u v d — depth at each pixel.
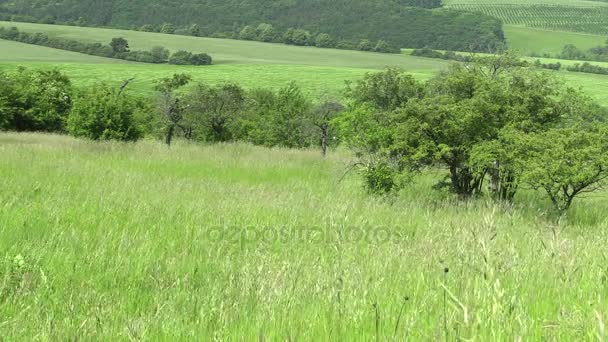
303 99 38.81
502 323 3.79
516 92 15.84
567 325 3.94
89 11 177.00
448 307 4.43
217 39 156.00
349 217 10.41
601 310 4.16
